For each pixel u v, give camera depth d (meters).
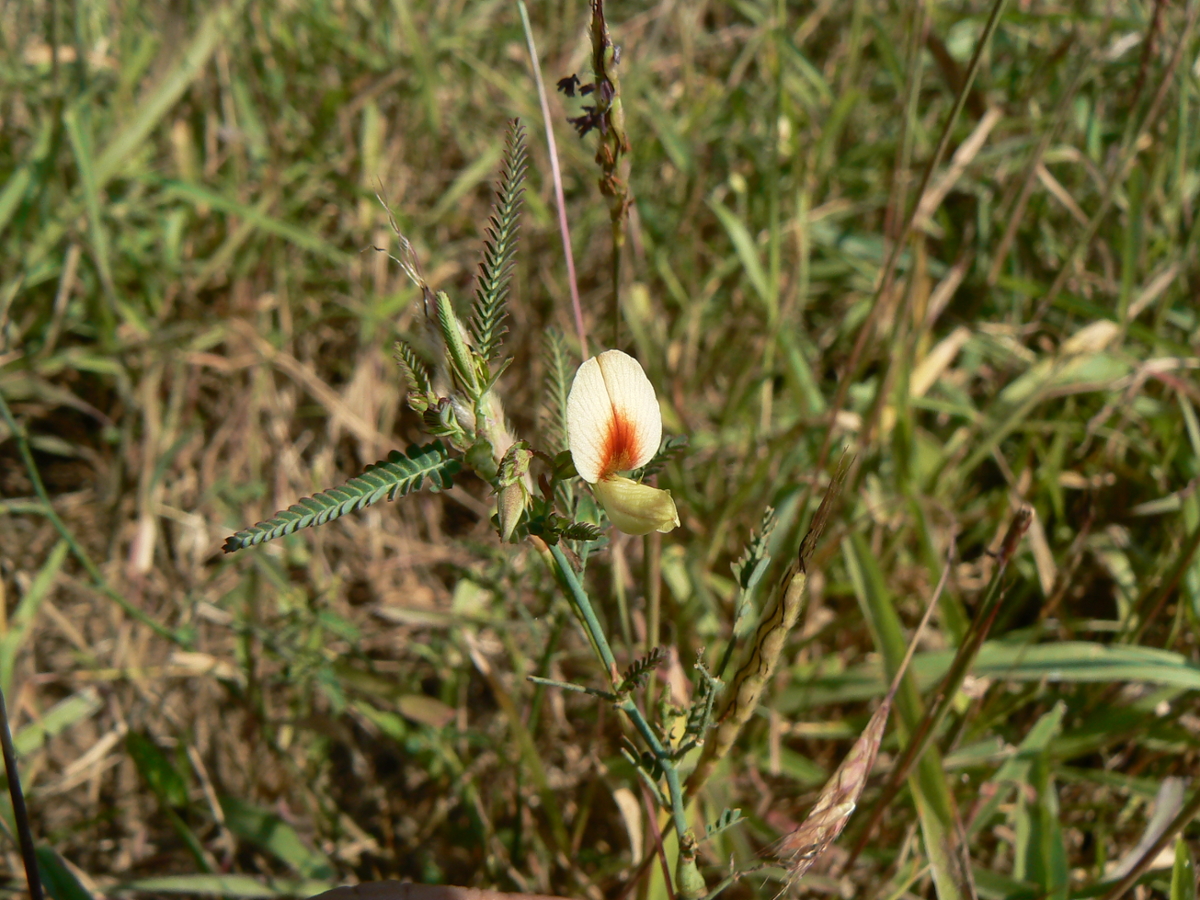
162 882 0.22
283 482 0.33
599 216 0.37
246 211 0.33
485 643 0.30
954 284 0.32
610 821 0.26
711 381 0.36
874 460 0.30
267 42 0.39
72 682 0.29
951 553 0.19
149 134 0.37
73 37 0.37
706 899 0.15
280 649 0.25
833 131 0.35
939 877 0.20
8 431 0.34
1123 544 0.29
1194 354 0.31
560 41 0.42
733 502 0.28
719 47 0.45
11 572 0.30
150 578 0.30
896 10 0.42
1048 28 0.40
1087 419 0.32
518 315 0.35
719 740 0.14
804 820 0.15
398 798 0.28
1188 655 0.27
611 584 0.29
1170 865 0.21
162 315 0.35
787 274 0.36
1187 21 0.27
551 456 0.14
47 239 0.32
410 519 0.34
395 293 0.36
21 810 0.16
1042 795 0.22
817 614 0.29
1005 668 0.23
